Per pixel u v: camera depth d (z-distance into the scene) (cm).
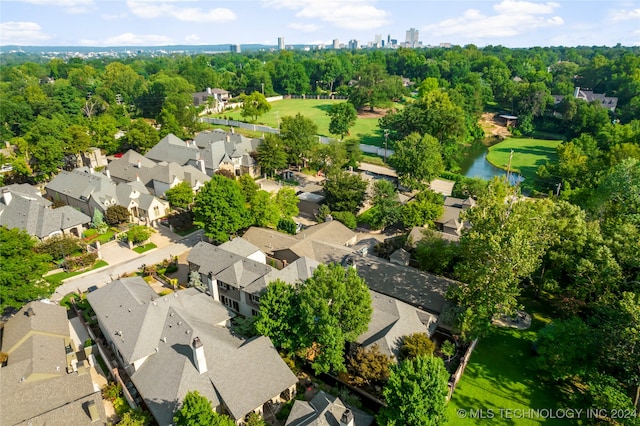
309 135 12456
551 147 16125
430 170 10500
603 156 11156
